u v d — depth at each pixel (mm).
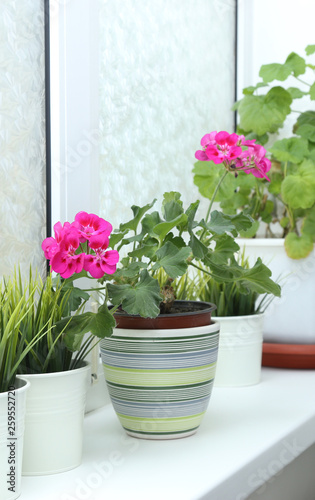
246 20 1593
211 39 1481
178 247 889
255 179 1458
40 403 727
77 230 727
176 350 849
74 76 988
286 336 1370
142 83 1229
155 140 1276
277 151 1414
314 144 1499
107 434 919
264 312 1274
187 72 1386
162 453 827
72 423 756
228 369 1181
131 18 1185
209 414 1009
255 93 1611
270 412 1018
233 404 1067
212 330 884
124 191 1181
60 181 976
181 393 861
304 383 1223
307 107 1554
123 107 1170
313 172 1390
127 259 875
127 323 868
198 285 1213
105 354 889
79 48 998
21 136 925
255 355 1200
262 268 876
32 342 729
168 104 1317
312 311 1352
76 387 752
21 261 931
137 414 873
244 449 838
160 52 1282
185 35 1371
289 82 1580
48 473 743
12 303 752
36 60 954
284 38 1572
